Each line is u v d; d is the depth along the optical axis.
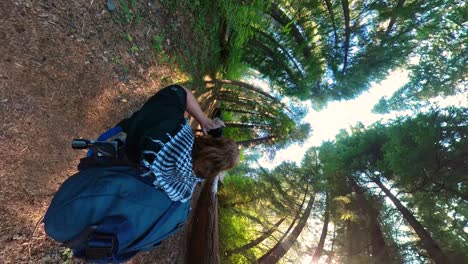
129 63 4.61
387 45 7.39
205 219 6.56
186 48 6.17
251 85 8.55
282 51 7.64
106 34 4.25
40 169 3.26
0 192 2.91
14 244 2.99
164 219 1.65
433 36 8.38
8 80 3.02
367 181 10.98
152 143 1.53
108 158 1.75
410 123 8.24
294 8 7.57
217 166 1.56
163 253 5.64
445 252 6.66
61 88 3.54
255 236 9.47
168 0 5.77
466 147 6.70
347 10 7.06
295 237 9.07
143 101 4.79
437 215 7.23
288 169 11.48
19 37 3.15
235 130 10.55
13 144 3.03
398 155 7.68
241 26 6.57
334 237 10.38
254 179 10.38
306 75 7.84
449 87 9.42
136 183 1.58
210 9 6.96
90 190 1.55
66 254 3.44
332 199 10.30
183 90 1.89
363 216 9.30
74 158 3.63
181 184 1.63
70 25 3.72
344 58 7.74
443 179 6.78
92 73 3.95
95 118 3.94
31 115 3.20
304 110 9.96
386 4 7.18
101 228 1.47
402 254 7.75
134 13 4.86
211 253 6.15
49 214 1.61
